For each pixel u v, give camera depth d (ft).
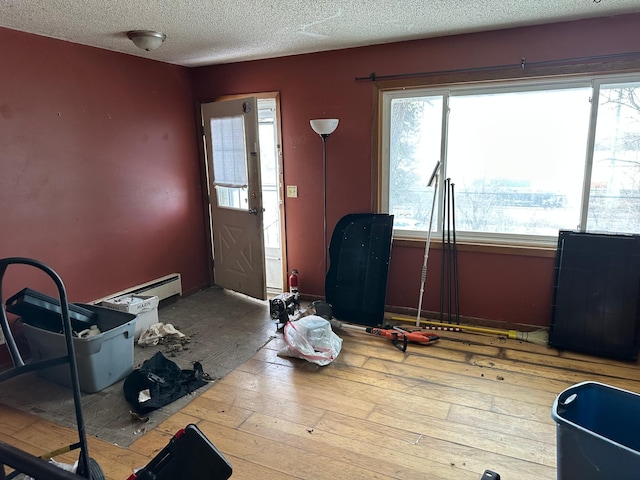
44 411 8.02
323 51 11.85
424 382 8.76
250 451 6.83
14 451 2.67
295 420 7.61
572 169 10.25
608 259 9.46
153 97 12.57
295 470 6.41
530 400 8.07
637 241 9.21
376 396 8.30
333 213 12.72
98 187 11.10
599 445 4.68
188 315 12.60
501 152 10.85
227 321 12.15
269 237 15.29
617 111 9.62
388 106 11.69
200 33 9.76
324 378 9.01
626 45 9.02
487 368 9.27
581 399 5.66
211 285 15.30
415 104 11.43
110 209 11.46
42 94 9.66
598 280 9.55
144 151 12.37
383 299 11.40
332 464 6.52
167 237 13.42
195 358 9.96
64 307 4.25
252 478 6.25
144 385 8.50
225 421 7.62
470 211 11.41
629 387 8.40
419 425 7.41
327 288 12.27
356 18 8.88
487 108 10.77
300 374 9.20
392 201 12.25
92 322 9.37
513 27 9.77
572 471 4.97
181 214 13.91
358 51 11.43
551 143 10.34
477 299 11.36
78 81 10.41
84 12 8.09
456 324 11.48
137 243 12.37
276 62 12.57
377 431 7.27
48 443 7.09
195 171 14.39
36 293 8.45
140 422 7.61
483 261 11.13
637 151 9.62
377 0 7.81
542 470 6.33
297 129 12.73
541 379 8.79
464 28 9.80
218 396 8.41
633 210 9.89
